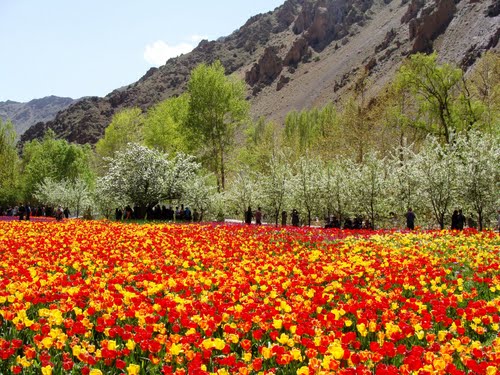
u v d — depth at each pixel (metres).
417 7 184.00
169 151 59.16
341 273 11.05
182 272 11.17
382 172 33.75
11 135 78.19
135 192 38.38
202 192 39.38
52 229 21.23
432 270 11.31
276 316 7.47
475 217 30.47
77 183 56.97
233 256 14.42
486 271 11.92
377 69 163.25
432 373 5.48
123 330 6.86
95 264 12.73
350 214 35.41
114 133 72.44
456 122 45.09
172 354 6.30
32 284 9.29
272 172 38.72
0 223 24.12
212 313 7.73
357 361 5.92
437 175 29.27
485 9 137.75
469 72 112.69
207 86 55.38
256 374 6.21
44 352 6.24
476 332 7.96
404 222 33.41
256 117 198.62
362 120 53.62
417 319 7.62
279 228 24.48
